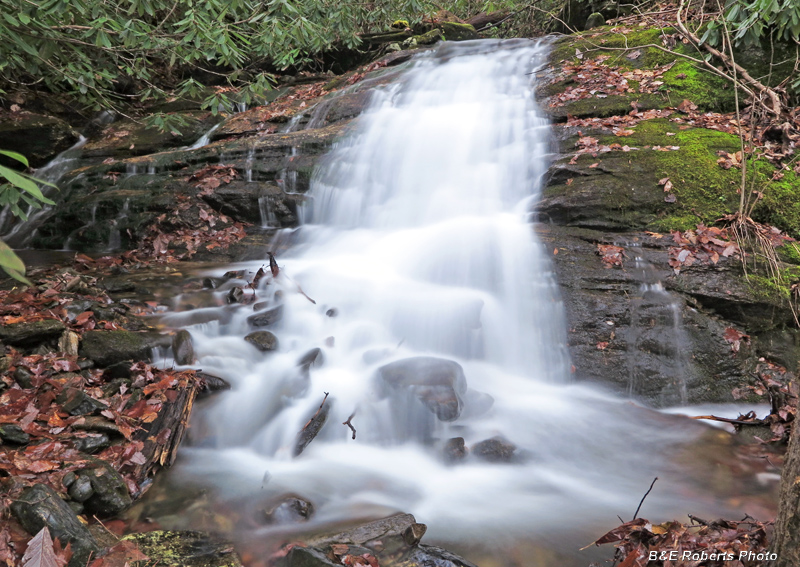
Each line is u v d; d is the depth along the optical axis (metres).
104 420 3.71
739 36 6.93
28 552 2.49
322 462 3.95
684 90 7.65
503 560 3.02
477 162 7.43
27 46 5.48
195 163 8.47
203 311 5.31
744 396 4.70
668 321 4.98
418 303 5.37
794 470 2.24
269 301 5.53
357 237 6.93
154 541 3.00
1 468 3.10
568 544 3.14
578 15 12.31
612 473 3.86
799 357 4.82
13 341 4.24
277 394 4.38
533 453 4.05
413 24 14.41
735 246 5.28
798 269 5.12
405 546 2.97
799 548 2.18
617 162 6.32
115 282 5.88
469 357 5.24
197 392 4.25
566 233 5.86
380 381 4.39
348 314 5.43
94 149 10.48
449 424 4.18
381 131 8.23
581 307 5.16
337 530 3.18
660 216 5.79
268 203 7.73
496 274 5.66
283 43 8.07
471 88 9.00
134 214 7.80
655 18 9.77
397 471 3.87
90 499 3.17
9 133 10.20
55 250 8.04
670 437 4.26
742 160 5.62
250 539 3.10
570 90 8.21
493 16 15.53
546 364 5.11
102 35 5.89
